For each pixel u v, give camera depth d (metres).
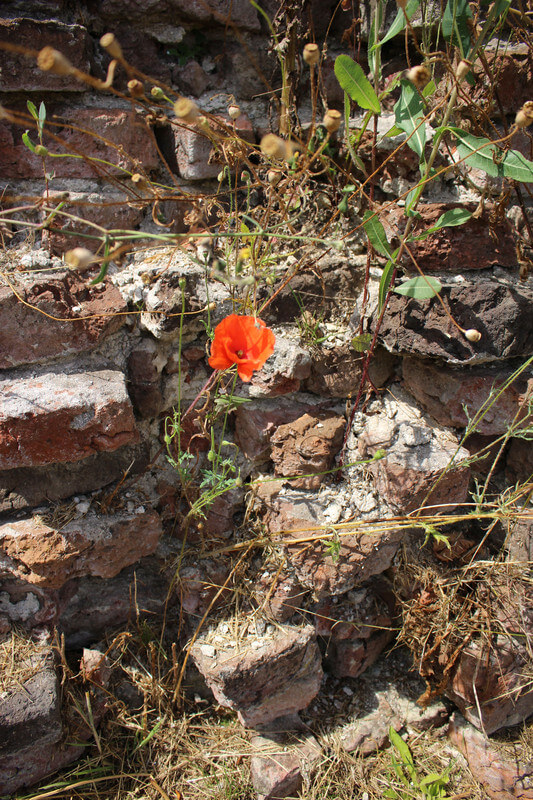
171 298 0.65
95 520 0.66
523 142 0.68
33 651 0.66
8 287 0.61
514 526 0.73
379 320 0.64
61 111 0.65
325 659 0.81
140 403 0.69
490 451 0.74
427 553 0.75
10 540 0.63
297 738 0.74
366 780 0.72
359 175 0.74
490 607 0.72
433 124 0.68
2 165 0.65
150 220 0.73
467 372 0.69
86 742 0.69
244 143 0.63
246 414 0.71
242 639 0.71
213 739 0.74
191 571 0.73
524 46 0.66
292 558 0.71
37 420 0.59
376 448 0.70
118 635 0.75
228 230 0.67
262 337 0.54
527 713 0.77
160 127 0.72
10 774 0.65
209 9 0.62
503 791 0.72
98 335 0.64
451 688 0.75
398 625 0.80
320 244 0.73
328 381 0.72
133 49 0.69
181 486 0.74
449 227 0.67
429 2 0.65
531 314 0.65
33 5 0.63
